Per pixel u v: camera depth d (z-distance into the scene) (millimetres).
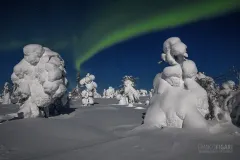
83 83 24172
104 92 51531
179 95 9102
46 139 7539
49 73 11375
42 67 11484
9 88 31266
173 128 8102
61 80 11875
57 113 14555
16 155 6047
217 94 10797
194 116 8320
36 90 11453
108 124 10961
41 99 11461
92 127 9719
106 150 6191
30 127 8594
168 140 6863
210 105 9867
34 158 5730
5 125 8680
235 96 10734
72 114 14727
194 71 9414
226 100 10984
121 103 26219
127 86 27250
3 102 30797
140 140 7008
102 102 29922
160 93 9734
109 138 8008
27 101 11539
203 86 10797
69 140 7570
